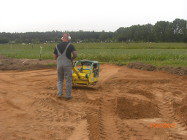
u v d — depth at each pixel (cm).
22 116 696
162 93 1031
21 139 549
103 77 1381
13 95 923
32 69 1661
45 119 681
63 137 571
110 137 590
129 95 973
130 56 2405
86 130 614
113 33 10425
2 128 604
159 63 1948
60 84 909
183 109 797
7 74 1424
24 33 9450
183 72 1476
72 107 797
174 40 9581
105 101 882
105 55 2417
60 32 9769
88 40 9538
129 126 662
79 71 1067
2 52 3412
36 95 930
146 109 793
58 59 882
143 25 10144
